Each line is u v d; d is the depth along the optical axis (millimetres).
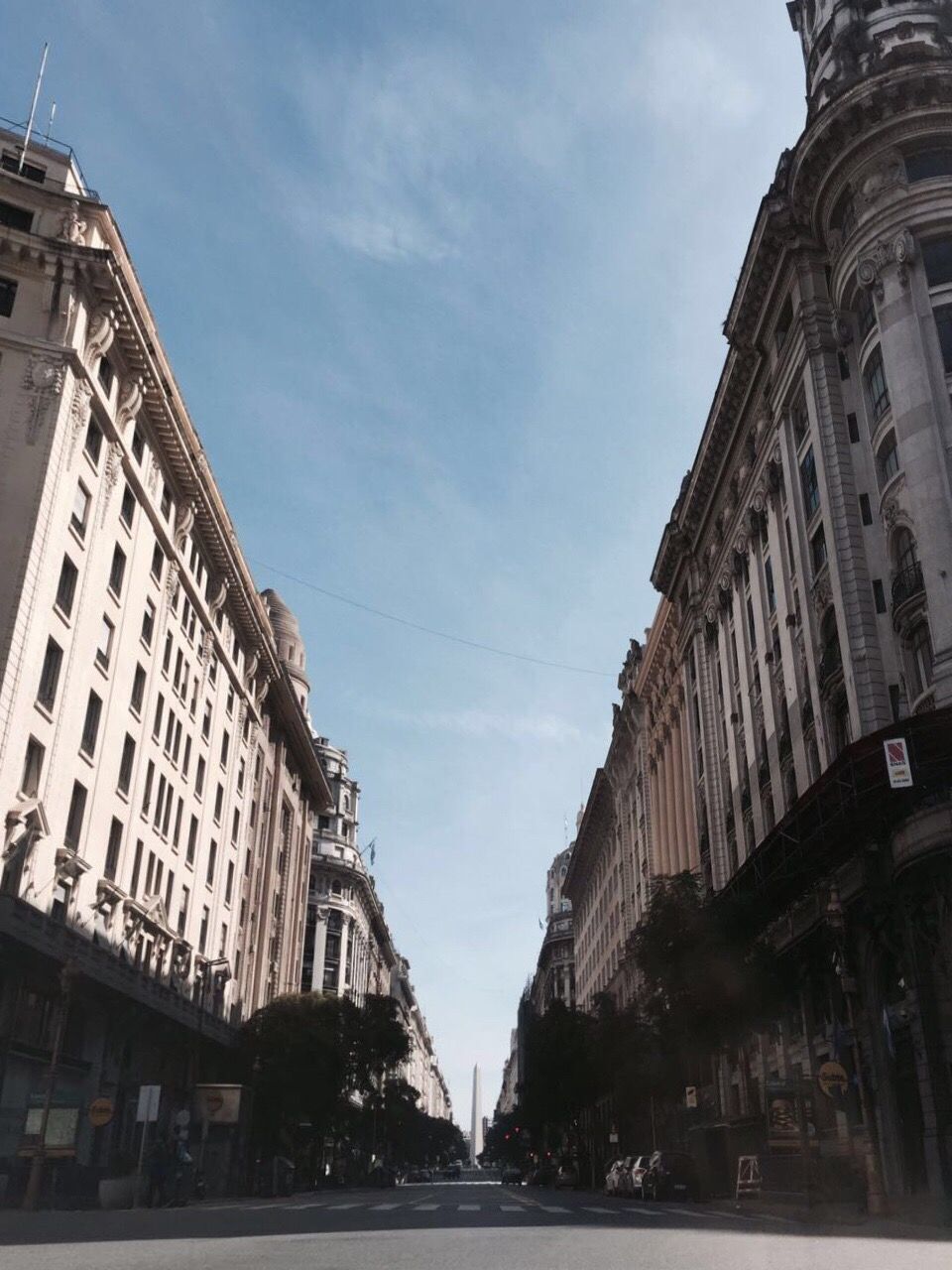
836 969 32281
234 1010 58719
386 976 148375
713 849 50594
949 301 32250
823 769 35250
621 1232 14523
